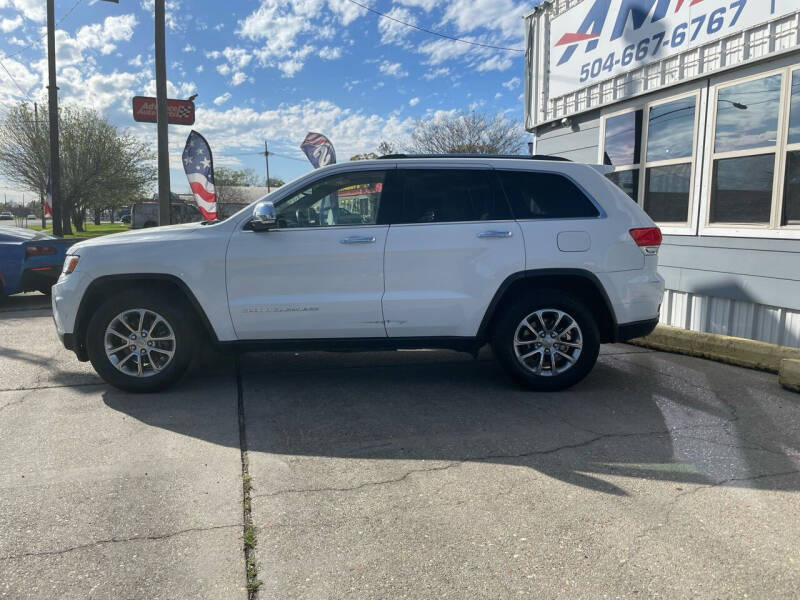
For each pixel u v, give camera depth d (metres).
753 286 6.18
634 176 7.93
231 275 4.57
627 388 4.93
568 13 9.00
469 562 2.50
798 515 2.86
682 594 2.29
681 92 7.03
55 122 18.52
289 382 5.12
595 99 8.48
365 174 4.71
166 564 2.49
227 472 3.35
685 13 6.82
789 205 5.86
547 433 3.93
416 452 3.63
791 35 5.67
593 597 2.28
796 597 2.27
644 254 4.75
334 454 3.60
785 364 4.88
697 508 2.93
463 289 4.60
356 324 4.61
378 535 2.71
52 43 18.20
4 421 4.16
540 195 4.73
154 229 4.87
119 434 3.92
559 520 2.83
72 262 4.70
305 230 4.59
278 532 2.73
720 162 6.59
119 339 4.75
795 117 5.73
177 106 12.77
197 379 5.21
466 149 31.94
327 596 2.29
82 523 2.80
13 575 2.41
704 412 4.34
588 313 4.66
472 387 4.98
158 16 12.11
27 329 7.75
